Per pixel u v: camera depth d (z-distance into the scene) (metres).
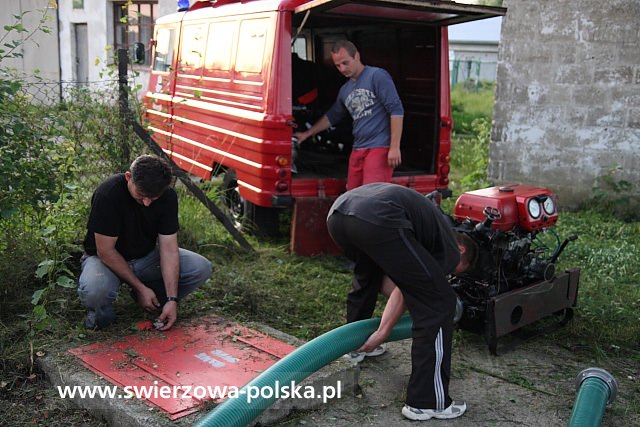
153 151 5.63
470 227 4.20
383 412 3.51
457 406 3.50
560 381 3.93
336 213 3.49
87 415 3.38
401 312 3.52
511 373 4.02
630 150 7.98
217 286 4.95
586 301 5.13
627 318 4.84
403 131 7.02
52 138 4.88
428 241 3.40
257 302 4.84
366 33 7.34
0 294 4.38
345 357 3.78
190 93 7.52
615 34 7.82
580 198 8.38
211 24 7.13
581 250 6.45
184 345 3.88
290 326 4.59
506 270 4.45
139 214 3.98
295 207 6.02
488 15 5.72
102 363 3.62
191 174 7.59
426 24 6.31
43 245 4.64
